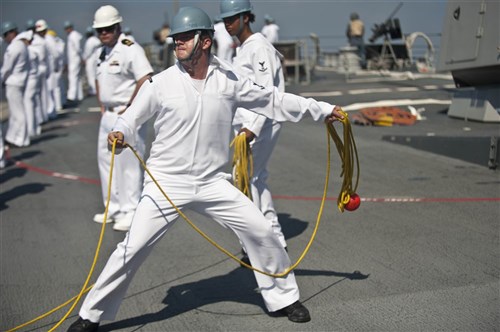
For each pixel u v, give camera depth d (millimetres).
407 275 5000
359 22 24547
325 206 7289
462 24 11273
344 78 22281
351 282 4914
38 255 6047
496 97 11266
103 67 6484
